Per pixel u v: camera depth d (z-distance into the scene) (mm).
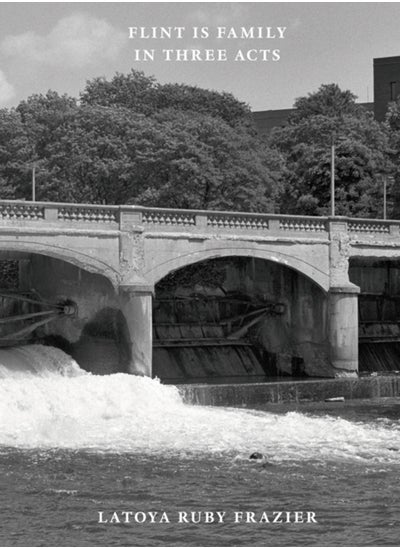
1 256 51031
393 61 125625
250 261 57344
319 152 85812
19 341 49969
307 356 54156
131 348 45500
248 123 99375
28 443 34312
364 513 25688
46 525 24578
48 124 80688
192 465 31000
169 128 76062
